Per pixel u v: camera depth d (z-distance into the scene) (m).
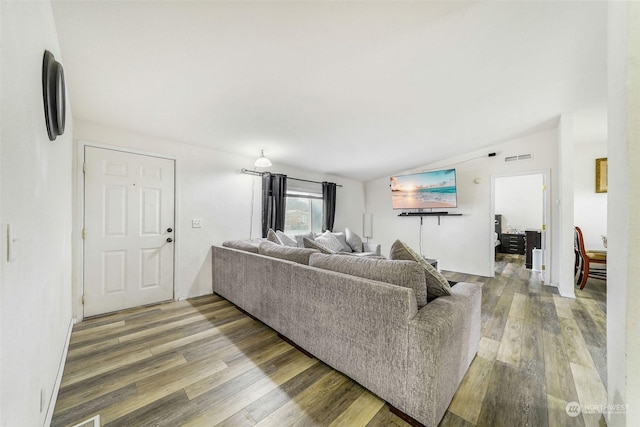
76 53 1.58
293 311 2.01
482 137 3.87
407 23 1.54
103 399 1.43
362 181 6.21
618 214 1.03
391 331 1.35
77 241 2.46
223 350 1.97
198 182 3.34
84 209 2.52
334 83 2.12
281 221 4.14
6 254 0.69
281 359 1.85
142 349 1.98
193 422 1.28
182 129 2.80
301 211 4.79
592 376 1.62
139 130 2.78
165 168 3.07
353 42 1.67
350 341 1.56
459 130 3.47
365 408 1.38
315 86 2.14
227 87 2.06
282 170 4.43
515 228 6.86
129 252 2.80
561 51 1.90
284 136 3.14
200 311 2.79
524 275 4.48
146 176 2.92
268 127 2.86
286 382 1.59
